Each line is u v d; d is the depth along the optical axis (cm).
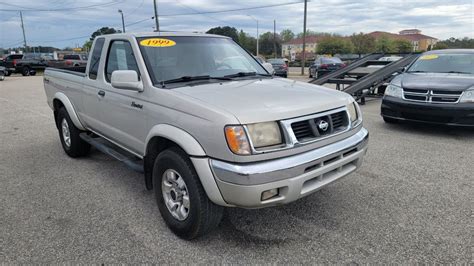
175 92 303
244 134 248
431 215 340
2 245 298
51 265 270
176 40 383
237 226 325
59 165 509
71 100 501
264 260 273
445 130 692
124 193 405
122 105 366
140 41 360
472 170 462
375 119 818
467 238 298
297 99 294
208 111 262
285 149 259
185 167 279
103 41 417
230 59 405
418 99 643
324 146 285
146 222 335
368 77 1025
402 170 466
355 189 405
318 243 295
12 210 364
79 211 360
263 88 326
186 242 300
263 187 248
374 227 320
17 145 625
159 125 307
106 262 273
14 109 1046
